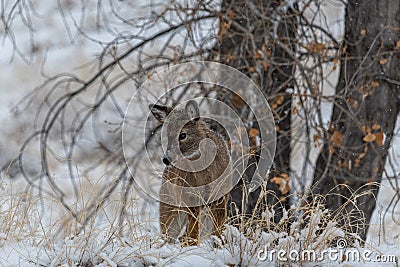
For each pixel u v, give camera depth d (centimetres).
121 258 804
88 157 2011
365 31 1348
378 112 1334
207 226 1001
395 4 1334
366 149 1306
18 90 2652
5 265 787
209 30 1438
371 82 1326
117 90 2355
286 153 1398
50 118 2405
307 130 1327
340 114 1335
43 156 1445
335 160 1342
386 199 1727
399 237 1226
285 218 865
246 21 1428
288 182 1280
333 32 1583
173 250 838
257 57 1304
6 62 2736
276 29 1326
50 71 2677
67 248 816
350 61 1364
